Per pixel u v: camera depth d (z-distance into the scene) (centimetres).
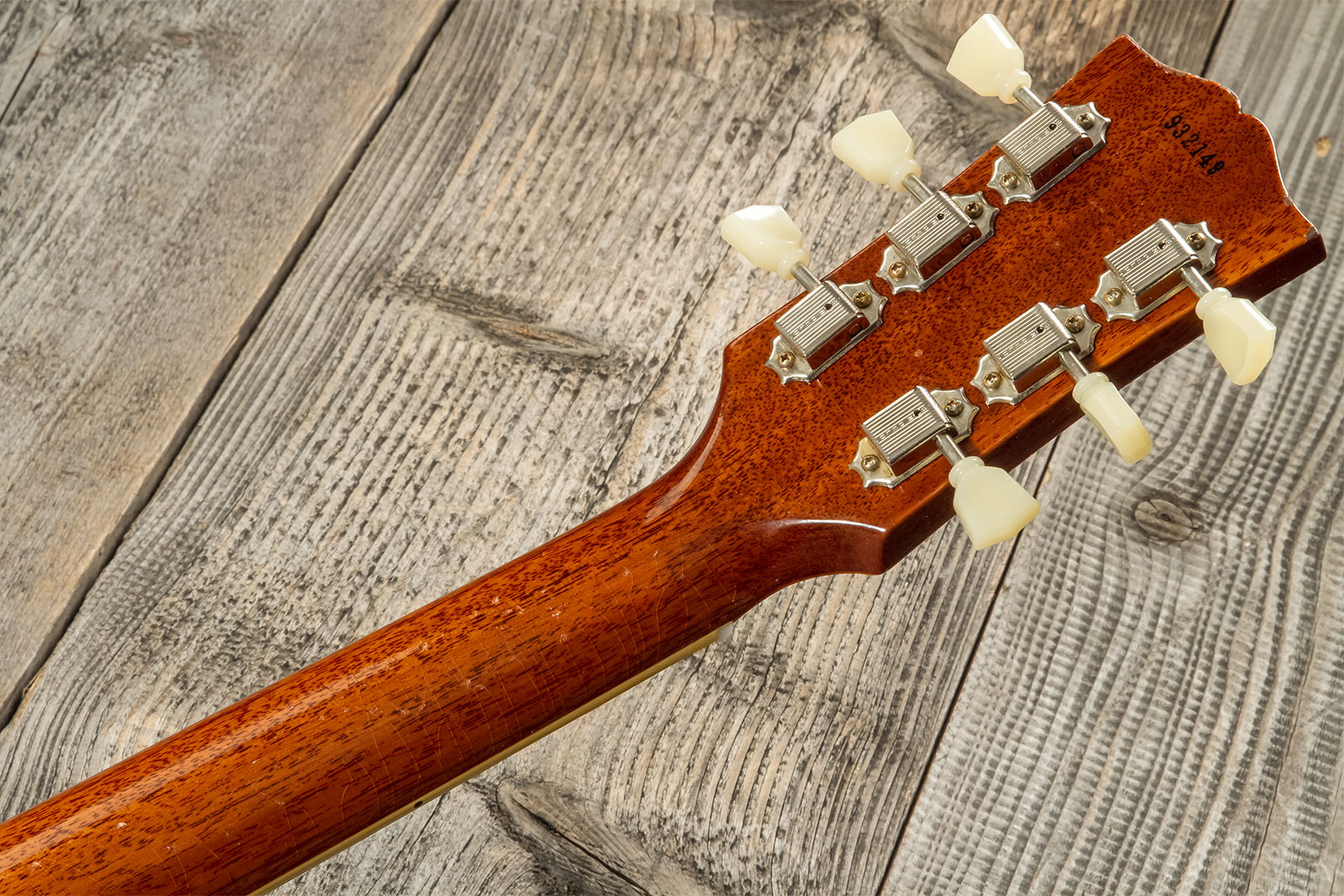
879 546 86
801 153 103
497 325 102
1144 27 102
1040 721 97
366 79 105
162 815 83
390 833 97
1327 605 98
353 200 104
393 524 100
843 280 87
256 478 101
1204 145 85
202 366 102
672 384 101
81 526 101
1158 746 97
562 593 84
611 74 104
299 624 99
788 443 86
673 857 97
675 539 85
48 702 99
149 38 105
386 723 83
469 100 104
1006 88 86
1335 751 96
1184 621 98
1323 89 102
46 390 102
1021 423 85
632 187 103
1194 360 100
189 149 104
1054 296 86
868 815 97
